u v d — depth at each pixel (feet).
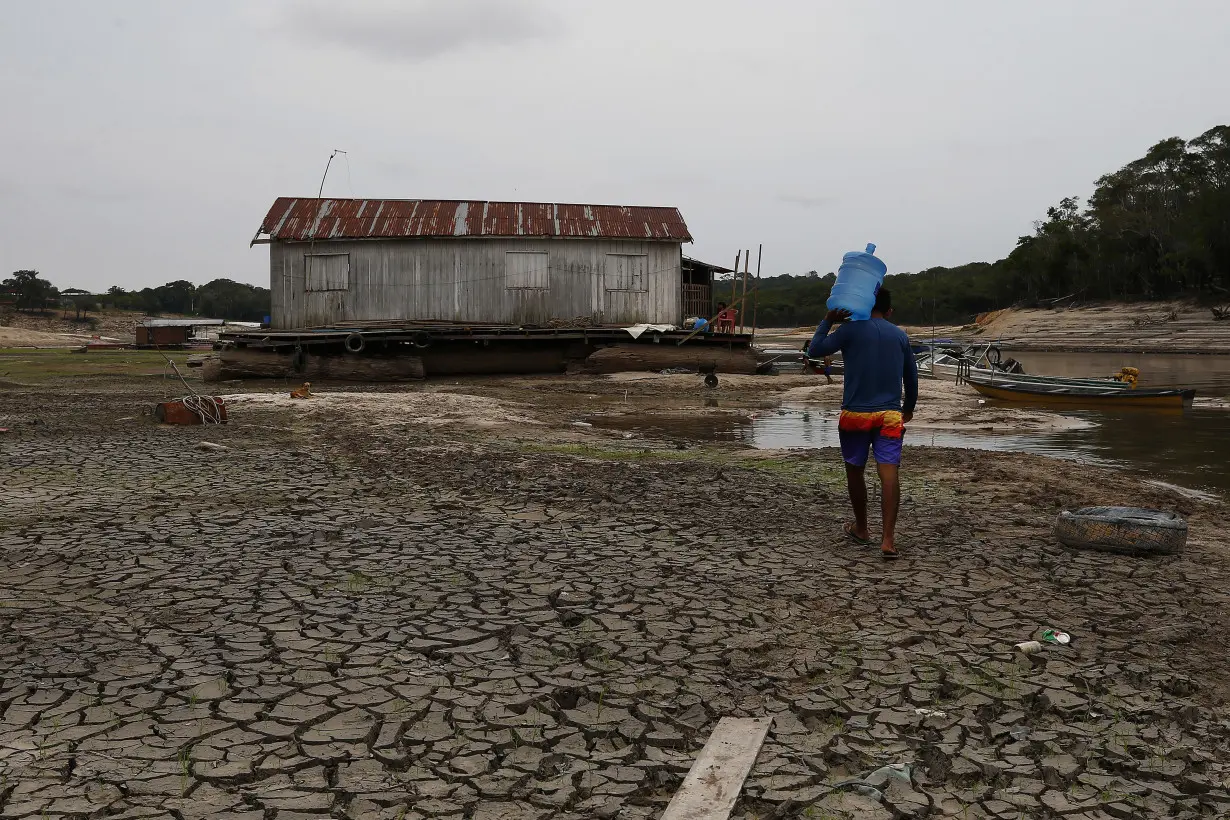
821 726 12.44
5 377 96.53
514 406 64.90
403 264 102.27
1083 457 44.29
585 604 17.47
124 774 10.66
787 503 27.76
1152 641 15.72
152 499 26.99
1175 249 283.18
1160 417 64.80
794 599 17.89
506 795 10.41
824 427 55.31
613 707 12.84
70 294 374.63
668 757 11.43
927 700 13.19
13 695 12.82
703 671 14.16
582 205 108.99
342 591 18.08
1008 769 11.20
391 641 15.30
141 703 12.62
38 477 30.45
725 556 21.20
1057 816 10.23
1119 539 21.79
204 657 14.40
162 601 17.26
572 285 104.37
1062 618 16.90
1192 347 211.41
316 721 12.19
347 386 86.63
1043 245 331.98
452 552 21.30
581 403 71.20
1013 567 20.45
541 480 30.94
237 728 11.94
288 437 43.75
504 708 12.71
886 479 20.90
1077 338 251.60
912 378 21.68
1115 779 11.05
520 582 18.89
